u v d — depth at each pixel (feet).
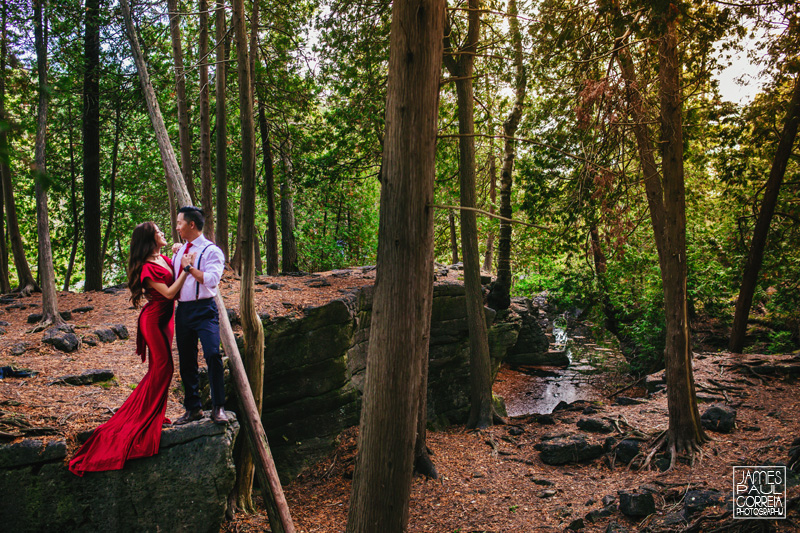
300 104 47.50
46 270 26.21
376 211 75.46
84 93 41.83
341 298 32.63
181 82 37.60
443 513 24.26
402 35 14.38
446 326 40.16
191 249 16.31
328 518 24.57
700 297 52.34
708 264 53.16
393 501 15.06
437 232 79.41
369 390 15.16
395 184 14.60
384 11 38.09
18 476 14.37
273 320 28.76
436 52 14.61
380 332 14.96
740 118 39.55
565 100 28.09
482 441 33.30
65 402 17.80
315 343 30.58
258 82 45.24
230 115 49.03
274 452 29.45
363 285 37.68
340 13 38.75
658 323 50.31
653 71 27.04
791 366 37.37
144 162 55.11
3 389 18.29
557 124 28.94
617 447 27.94
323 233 68.69
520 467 28.81
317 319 30.53
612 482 25.31
